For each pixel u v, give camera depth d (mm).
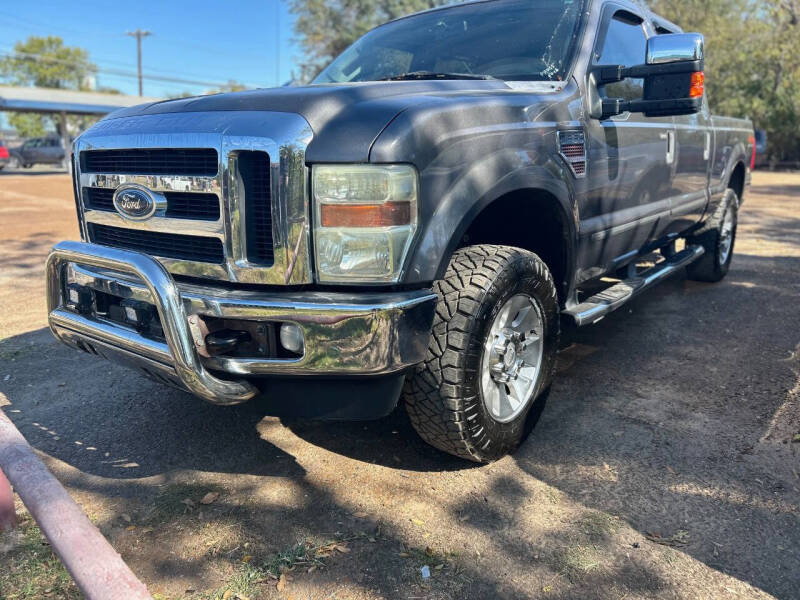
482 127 2562
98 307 2730
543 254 3301
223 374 2383
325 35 28000
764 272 6598
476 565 2242
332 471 2859
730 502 2562
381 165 2217
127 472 2873
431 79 3314
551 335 3006
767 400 3490
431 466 2887
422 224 2316
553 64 3381
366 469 2871
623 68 3348
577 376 3883
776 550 2279
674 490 2654
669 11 27609
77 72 56969
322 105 2352
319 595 2109
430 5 26438
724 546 2305
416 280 2316
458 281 2533
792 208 11945
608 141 3459
